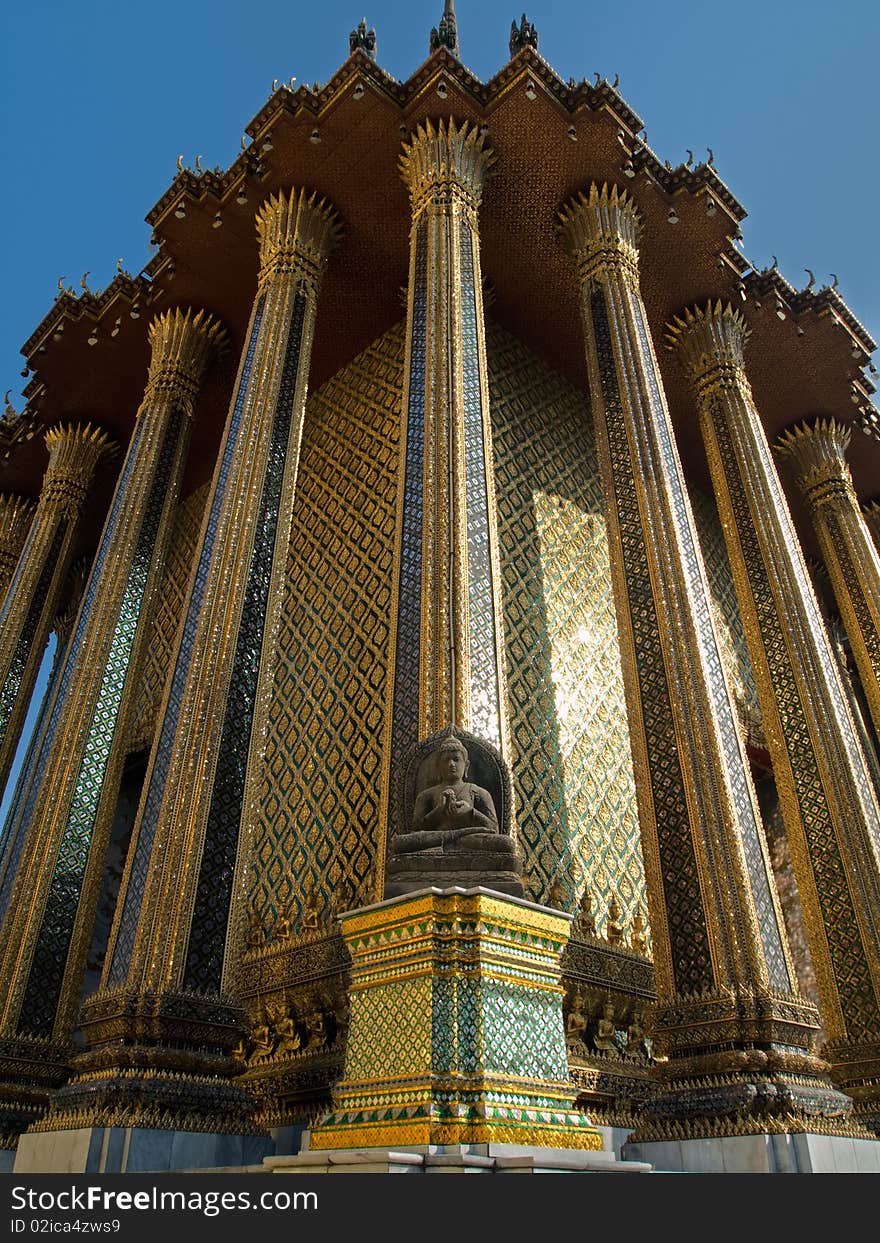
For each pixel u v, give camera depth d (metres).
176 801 8.02
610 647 12.70
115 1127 6.05
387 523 12.03
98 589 12.22
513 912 5.07
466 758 5.94
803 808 10.98
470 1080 4.38
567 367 15.02
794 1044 7.03
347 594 11.95
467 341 10.12
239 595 9.35
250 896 10.43
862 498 17.78
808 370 15.09
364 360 14.66
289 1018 8.90
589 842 10.61
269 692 9.17
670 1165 6.46
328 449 13.98
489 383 13.54
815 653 11.55
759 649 11.97
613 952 9.76
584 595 12.79
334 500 13.21
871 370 15.05
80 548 18.23
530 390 14.23
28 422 16.77
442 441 9.17
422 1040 4.50
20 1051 9.09
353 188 12.56
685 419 15.72
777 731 11.51
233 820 8.23
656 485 10.06
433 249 10.69
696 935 7.62
